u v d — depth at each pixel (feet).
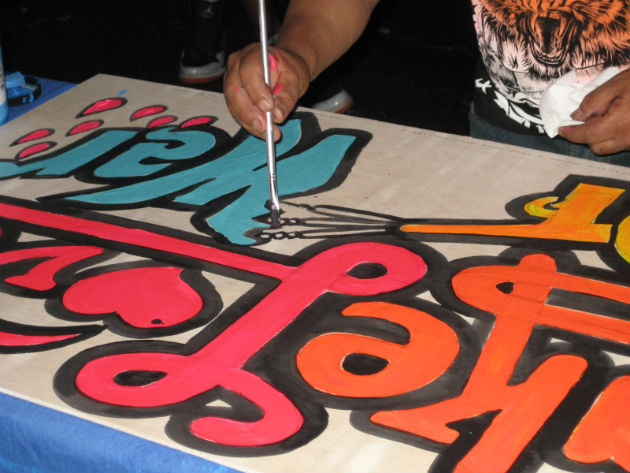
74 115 4.09
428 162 3.59
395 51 10.39
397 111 9.08
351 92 9.49
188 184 3.49
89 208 3.33
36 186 3.50
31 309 2.72
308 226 3.17
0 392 2.36
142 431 2.21
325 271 2.89
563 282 2.81
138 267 2.94
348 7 4.19
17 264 2.98
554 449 2.14
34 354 2.51
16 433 2.27
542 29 3.77
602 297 2.73
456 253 2.98
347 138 3.80
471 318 2.64
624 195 3.31
